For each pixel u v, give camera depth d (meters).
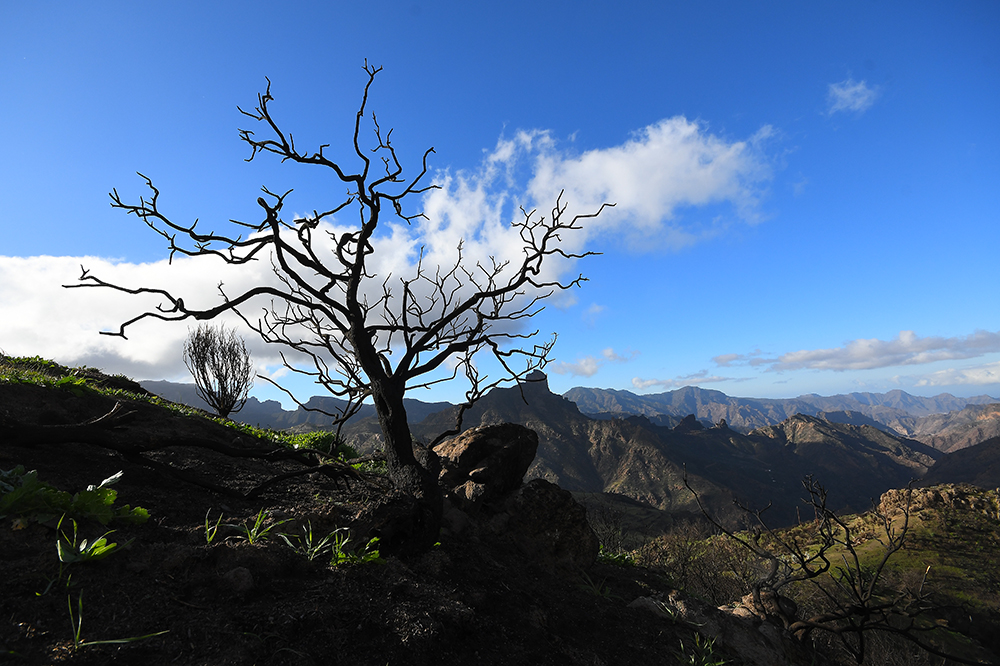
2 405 4.62
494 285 5.40
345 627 2.42
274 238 3.87
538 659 3.04
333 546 3.09
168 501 3.71
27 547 2.41
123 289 3.09
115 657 1.79
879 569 4.77
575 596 4.70
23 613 1.88
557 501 6.27
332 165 3.91
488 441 6.66
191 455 5.28
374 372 4.42
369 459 6.32
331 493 5.07
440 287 5.53
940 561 42.53
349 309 4.36
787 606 5.45
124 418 4.03
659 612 4.62
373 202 4.16
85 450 4.24
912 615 4.68
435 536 4.04
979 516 49.72
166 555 2.59
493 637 3.05
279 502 4.42
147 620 2.06
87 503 2.78
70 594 2.09
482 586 3.82
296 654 2.12
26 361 8.59
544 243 4.82
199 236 3.50
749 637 4.63
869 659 7.04
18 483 2.79
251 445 6.56
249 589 2.43
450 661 2.55
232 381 13.09
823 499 5.17
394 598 2.85
